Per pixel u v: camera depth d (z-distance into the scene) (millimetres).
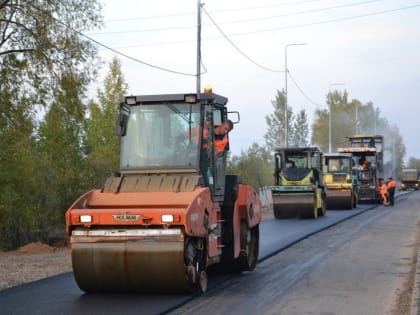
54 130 25516
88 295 10562
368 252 16359
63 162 28953
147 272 10148
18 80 24016
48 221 28688
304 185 29156
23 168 26281
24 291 10961
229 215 12297
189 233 10047
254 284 11750
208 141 11703
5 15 23719
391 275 12695
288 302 10070
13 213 26828
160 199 10664
